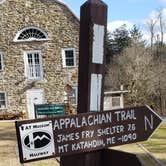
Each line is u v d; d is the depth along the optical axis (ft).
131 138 14.10
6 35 116.06
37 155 12.71
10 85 116.06
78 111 14.87
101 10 14.57
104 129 13.78
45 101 115.24
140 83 186.80
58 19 115.14
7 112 115.55
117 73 197.16
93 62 14.57
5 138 61.16
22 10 115.85
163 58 213.66
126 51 202.69
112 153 13.89
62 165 14.80
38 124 12.75
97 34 14.57
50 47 115.55
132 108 14.14
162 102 191.52
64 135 13.16
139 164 13.20
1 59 116.47
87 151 13.53
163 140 55.57
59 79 115.24
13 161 40.98
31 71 116.26
